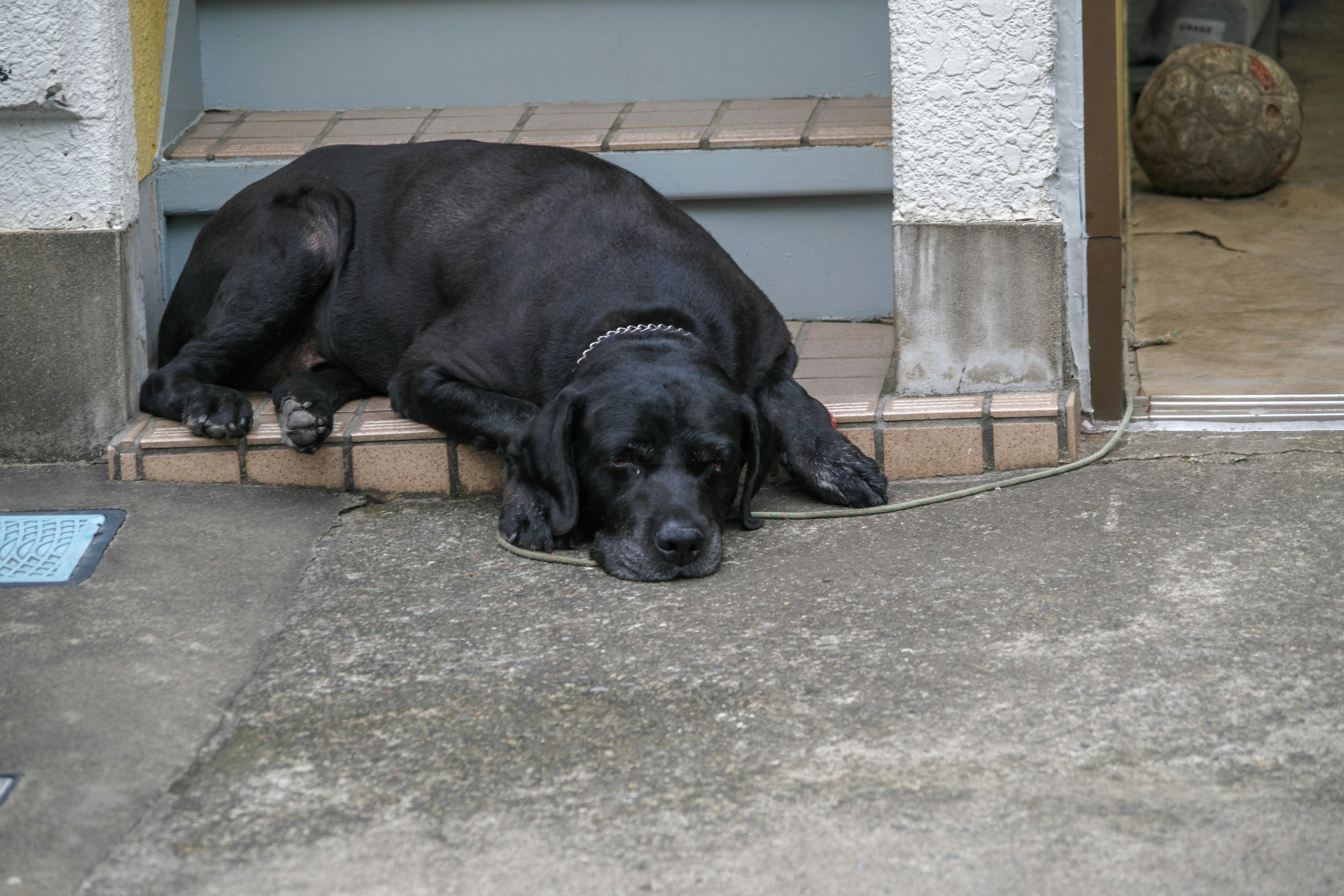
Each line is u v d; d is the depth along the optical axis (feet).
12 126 13.78
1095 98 13.20
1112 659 9.33
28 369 14.19
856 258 16.56
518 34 17.99
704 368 11.81
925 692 9.04
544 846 7.54
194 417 13.48
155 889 7.25
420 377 13.23
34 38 13.37
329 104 18.30
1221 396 14.35
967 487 12.96
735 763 8.30
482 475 13.48
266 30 18.08
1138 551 11.10
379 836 7.70
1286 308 17.74
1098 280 13.67
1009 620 10.03
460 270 13.65
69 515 12.77
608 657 9.82
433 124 17.34
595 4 17.81
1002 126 13.17
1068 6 12.99
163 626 10.57
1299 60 31.24
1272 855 7.14
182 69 17.22
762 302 13.84
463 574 11.53
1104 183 13.39
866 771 8.14
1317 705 8.57
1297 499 11.90
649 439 11.35
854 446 12.96
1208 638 9.53
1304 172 24.27
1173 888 6.95
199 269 14.97
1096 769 8.03
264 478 13.71
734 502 12.56
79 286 14.03
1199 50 23.32
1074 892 6.96
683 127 16.61
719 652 9.80
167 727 8.98
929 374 13.91
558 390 12.75
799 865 7.28
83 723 9.03
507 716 9.01
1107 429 13.92
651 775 8.22
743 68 17.87
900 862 7.26
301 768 8.45
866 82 17.71
